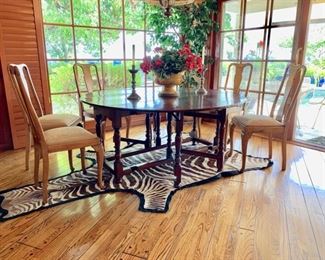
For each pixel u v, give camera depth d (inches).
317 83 191.9
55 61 137.9
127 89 121.0
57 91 141.8
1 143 125.0
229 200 83.4
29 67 125.6
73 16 139.3
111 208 79.0
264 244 64.1
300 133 164.4
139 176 99.9
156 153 124.9
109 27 152.4
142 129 165.0
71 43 141.6
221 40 165.0
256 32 146.9
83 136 83.9
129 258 59.5
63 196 85.4
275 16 137.6
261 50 146.3
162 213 76.4
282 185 93.2
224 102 91.7
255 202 82.2
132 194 87.1
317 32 173.6
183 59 96.6
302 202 82.4
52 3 131.4
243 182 95.3
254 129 99.8
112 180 96.0
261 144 135.8
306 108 198.2
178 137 89.2
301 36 128.4
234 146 133.3
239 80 131.0
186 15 153.3
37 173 89.4
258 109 152.8
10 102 122.0
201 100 95.0
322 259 59.5
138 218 74.2
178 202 82.2
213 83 170.7
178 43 161.2
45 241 64.9
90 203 81.7
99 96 100.0
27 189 89.8
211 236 66.8
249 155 120.3
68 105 147.6
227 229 69.4
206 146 129.3
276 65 141.5
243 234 67.6
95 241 65.0
